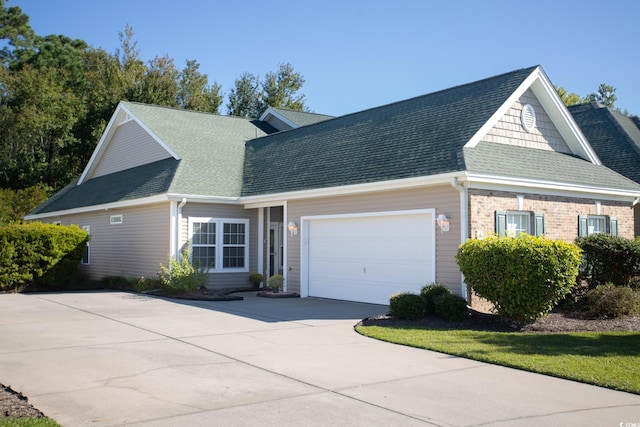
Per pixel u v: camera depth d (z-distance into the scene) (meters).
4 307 15.11
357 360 8.70
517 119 16.22
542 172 14.93
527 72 16.09
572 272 11.26
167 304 15.91
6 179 42.53
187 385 7.22
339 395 6.84
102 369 8.03
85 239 21.34
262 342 10.11
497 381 7.53
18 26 54.47
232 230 20.38
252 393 6.89
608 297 12.41
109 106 44.38
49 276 20.30
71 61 52.12
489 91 16.48
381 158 16.11
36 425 5.54
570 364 8.25
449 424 5.84
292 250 18.36
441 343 9.83
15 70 51.09
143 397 6.70
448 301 12.05
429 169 13.86
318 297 17.52
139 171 23.61
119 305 15.64
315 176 17.70
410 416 6.08
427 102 18.38
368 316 13.41
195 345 9.79
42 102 41.97
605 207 17.23
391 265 15.19
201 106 50.56
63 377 7.57
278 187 18.75
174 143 22.52
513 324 11.58
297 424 5.80
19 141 41.94
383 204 15.23
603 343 9.81
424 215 14.28
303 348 9.59
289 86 56.47
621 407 6.43
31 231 19.98
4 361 8.49
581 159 18.00
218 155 22.70
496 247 11.48
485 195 13.58
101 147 27.39
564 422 5.91
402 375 7.80
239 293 19.34
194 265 18.39
